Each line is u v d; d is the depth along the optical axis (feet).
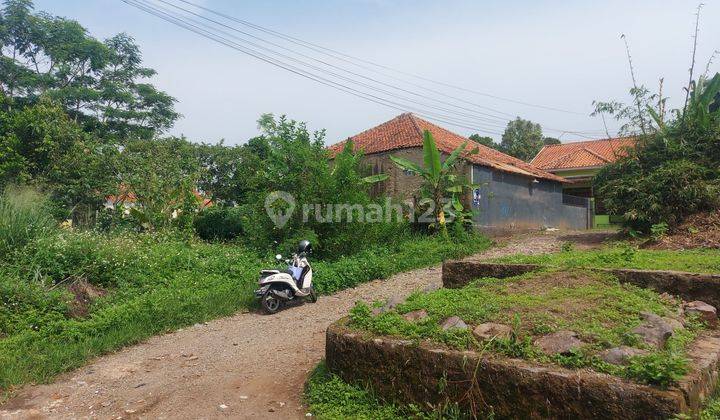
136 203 46.14
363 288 30.96
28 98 72.18
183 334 22.43
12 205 27.91
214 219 50.19
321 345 19.40
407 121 59.88
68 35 76.89
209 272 30.68
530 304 14.15
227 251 35.78
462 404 11.26
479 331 12.57
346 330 14.21
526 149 114.52
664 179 36.32
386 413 12.21
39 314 21.44
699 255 23.18
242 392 15.24
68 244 26.84
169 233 40.06
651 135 40.24
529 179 59.00
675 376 9.50
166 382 16.62
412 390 12.16
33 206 28.94
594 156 77.82
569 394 9.95
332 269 31.73
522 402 10.46
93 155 46.03
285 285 26.43
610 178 41.22
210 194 69.05
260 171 37.47
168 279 28.37
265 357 18.53
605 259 20.39
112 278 26.81
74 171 44.52
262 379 16.19
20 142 42.96
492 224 51.83
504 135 121.60
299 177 36.45
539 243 45.39
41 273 24.61
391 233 41.11
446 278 22.02
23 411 14.74
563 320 12.82
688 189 35.24
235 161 68.64
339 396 13.23
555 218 64.13
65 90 73.31
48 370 17.61
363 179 41.09
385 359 12.78
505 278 18.75
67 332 20.33
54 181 43.32
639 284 17.10
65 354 18.60
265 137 38.27
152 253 30.99
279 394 14.84
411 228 46.62
